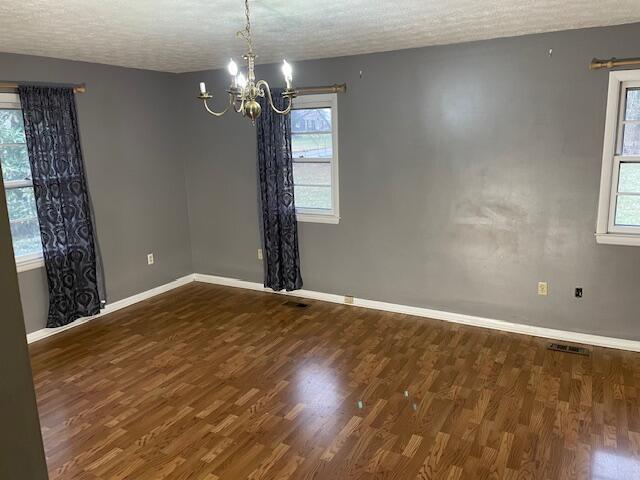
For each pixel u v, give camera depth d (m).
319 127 4.93
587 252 3.95
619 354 3.85
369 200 4.77
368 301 5.00
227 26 3.26
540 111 3.91
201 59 4.60
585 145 3.80
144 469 2.65
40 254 4.44
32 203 4.42
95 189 4.84
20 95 4.09
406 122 4.45
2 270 0.59
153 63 4.81
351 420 3.05
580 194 3.89
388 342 4.17
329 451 2.76
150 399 3.36
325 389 3.43
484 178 4.22
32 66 4.25
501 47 3.94
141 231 5.36
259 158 5.14
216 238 5.81
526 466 2.59
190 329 4.57
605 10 3.08
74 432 2.99
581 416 3.02
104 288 5.00
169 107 5.55
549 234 4.05
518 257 4.21
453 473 2.56
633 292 3.85
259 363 3.85
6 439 0.61
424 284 4.67
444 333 4.33
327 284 5.20
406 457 2.69
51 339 4.39
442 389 3.39
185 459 2.72
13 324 0.61
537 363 3.73
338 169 4.84
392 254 4.77
